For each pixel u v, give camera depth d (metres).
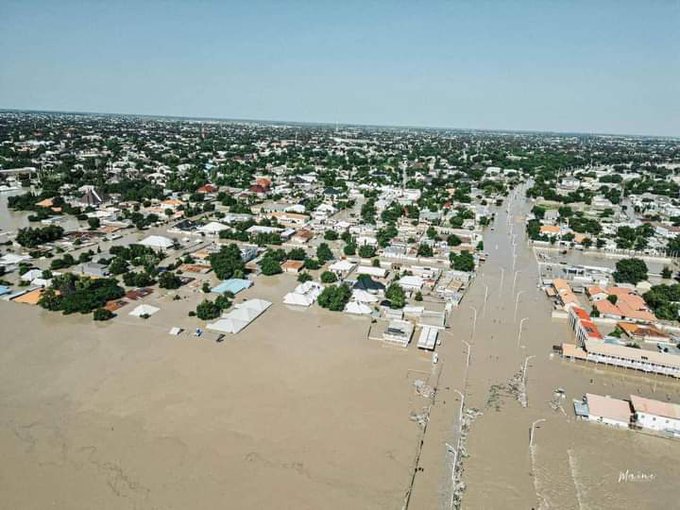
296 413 74.00
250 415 73.19
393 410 75.69
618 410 75.56
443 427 72.25
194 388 79.62
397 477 62.34
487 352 95.56
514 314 115.00
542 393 82.19
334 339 98.62
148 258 139.38
